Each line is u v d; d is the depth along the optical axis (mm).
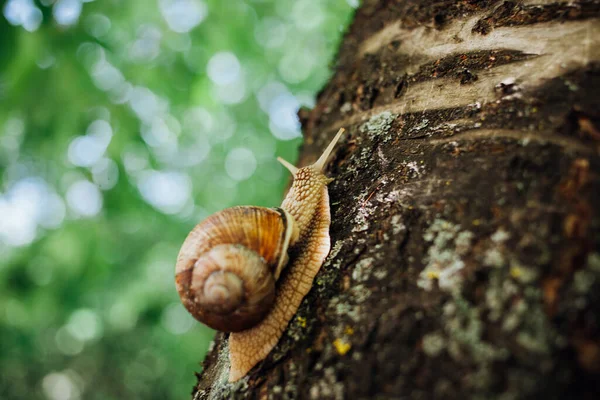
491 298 250
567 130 263
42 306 709
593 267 245
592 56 271
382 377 254
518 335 245
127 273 877
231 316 290
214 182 841
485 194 265
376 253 275
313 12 760
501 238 256
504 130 273
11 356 1052
